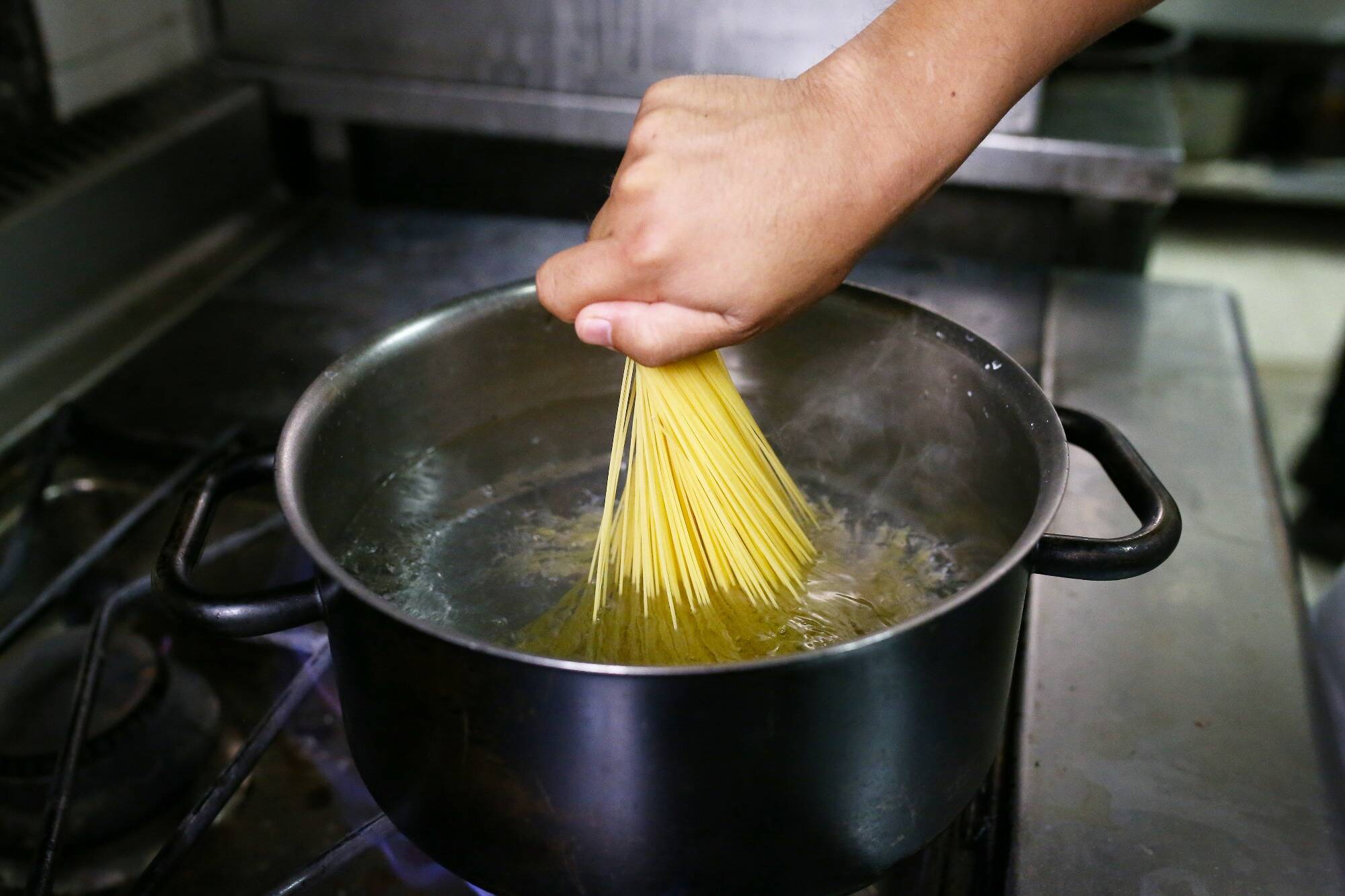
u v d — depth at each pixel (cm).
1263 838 58
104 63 99
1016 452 57
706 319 49
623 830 47
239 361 89
